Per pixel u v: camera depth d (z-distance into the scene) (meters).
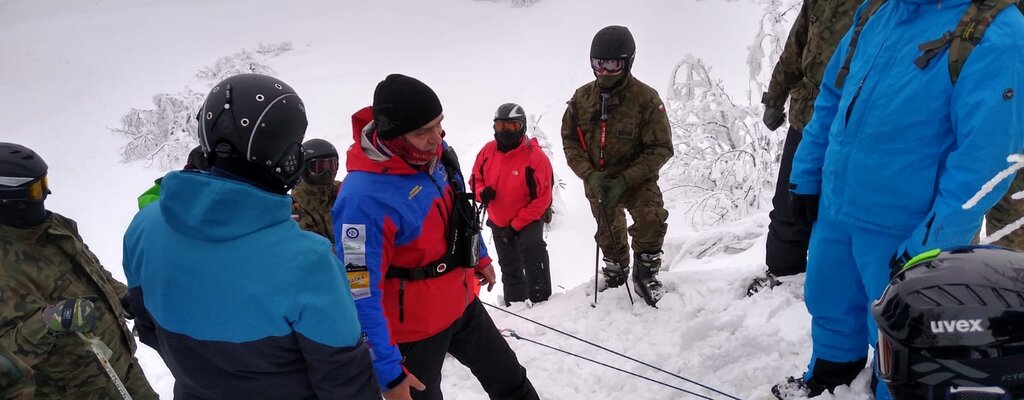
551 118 14.36
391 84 2.15
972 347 0.84
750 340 3.29
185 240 1.51
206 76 21.19
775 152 9.15
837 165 2.25
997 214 2.42
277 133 1.50
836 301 2.49
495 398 2.87
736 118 9.28
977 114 1.85
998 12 1.87
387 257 2.30
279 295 1.49
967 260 0.94
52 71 23.22
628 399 3.18
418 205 2.31
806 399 2.68
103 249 10.44
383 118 2.16
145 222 1.62
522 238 4.93
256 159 1.50
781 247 3.75
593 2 24.45
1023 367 0.82
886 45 2.09
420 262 2.40
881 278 2.24
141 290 1.70
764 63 14.03
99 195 13.40
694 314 3.84
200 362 1.58
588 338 3.86
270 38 24.84
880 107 2.08
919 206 2.09
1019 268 0.89
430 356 2.54
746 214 8.92
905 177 2.08
